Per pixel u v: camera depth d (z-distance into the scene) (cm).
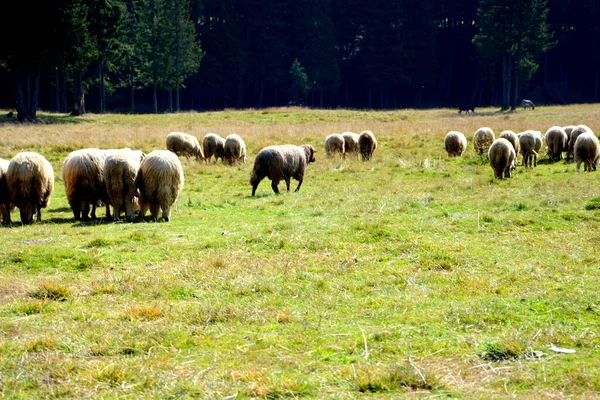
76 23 5144
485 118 5050
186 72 8538
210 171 2367
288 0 10075
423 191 1816
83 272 1031
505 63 7981
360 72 10425
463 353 662
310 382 592
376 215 1417
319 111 5841
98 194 1526
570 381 577
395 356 659
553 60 10538
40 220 1502
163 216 1493
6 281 966
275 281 945
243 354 675
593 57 10131
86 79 7169
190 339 715
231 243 1186
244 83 10150
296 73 9075
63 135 3438
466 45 10875
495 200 1555
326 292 896
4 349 694
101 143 3070
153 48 7850
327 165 2445
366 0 10194
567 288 886
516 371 611
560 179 1983
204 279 960
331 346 689
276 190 1864
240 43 9512
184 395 575
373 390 577
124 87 9788
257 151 2978
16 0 4822
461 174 2211
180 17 8038
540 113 5709
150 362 647
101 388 597
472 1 10894
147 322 782
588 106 6925
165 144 2866
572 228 1242
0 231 1363
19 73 5478
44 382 612
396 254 1097
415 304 835
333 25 10006
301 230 1263
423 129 3844
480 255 1073
